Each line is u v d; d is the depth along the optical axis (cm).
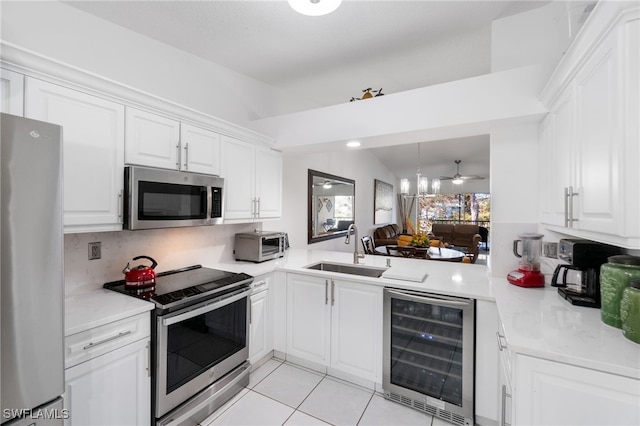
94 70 191
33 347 101
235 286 207
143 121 180
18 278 96
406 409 194
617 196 99
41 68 134
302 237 406
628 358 101
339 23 208
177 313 168
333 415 188
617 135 99
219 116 274
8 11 156
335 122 251
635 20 94
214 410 191
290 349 248
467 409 177
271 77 302
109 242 193
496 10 199
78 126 150
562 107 152
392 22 208
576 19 150
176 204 193
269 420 183
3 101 125
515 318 139
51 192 105
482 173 812
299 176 398
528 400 111
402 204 942
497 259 216
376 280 208
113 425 144
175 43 232
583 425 102
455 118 203
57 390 108
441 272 237
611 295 129
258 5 188
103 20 196
